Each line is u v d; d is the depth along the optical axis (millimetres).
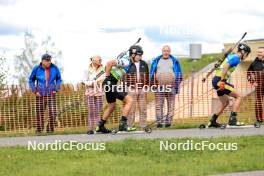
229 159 29297
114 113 46844
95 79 40719
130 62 41562
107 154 31297
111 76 39375
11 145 34875
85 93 42469
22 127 44250
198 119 47562
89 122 40969
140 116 41875
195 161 29062
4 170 27688
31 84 41281
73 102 45062
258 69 44250
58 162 29281
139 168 27328
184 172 26359
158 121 42875
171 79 42562
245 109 48438
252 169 27391
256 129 41031
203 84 52625
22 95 44688
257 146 33000
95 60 40844
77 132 40562
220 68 41156
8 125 44156
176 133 39062
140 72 41562
